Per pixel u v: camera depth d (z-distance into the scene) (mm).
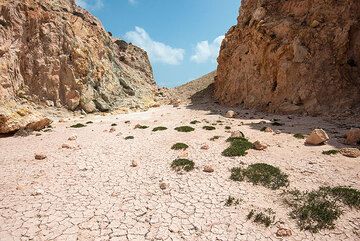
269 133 25125
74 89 43750
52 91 41969
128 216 12023
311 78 37031
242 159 18203
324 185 14203
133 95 55469
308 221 11336
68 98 42844
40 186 15078
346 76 36000
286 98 38219
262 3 47062
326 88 35688
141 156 19891
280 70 39594
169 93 67938
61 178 16172
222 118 34844
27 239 10578
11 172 17203
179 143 21734
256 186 14430
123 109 46906
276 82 41188
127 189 14578
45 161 19172
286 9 44250
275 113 37938
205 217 11812
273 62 41719
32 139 26406
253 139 23203
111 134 27312
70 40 45438
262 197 13328
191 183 14984
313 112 34500
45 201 13375
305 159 17859
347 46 36844
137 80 62719
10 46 39781
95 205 12977
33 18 42969
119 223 11523
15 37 40750
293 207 12375
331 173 15570
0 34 39188
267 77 42562
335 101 34438
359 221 11289
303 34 39656
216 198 13312
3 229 11195
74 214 12227
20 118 29484
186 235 10703
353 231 10703
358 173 15414
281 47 40375
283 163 17344
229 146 20828
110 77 52656
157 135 26016
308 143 21172
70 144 23000
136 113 43062
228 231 10875
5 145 24359
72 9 53250
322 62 37406
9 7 41094
